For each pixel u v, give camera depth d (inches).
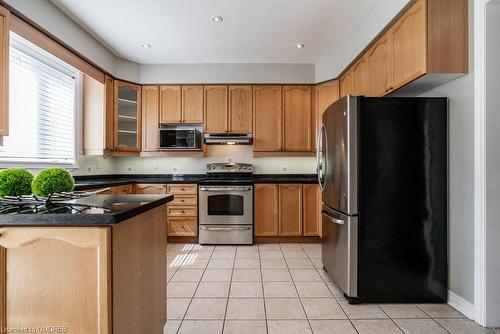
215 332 69.2
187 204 149.9
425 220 84.0
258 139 159.5
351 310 80.2
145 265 53.8
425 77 79.7
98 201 53.0
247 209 146.8
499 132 72.1
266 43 132.9
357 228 83.5
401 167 84.0
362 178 83.7
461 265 79.4
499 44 72.0
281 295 89.1
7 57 78.9
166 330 69.9
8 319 40.8
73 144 133.7
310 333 68.9
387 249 83.7
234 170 170.1
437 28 75.5
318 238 151.3
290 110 159.3
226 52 143.8
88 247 40.1
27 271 40.6
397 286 84.0
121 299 43.7
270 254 130.9
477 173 73.4
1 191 45.9
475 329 70.5
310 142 159.2
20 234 40.1
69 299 40.4
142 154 159.8
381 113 83.8
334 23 113.9
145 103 159.6
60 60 116.1
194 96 159.9
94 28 117.5
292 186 149.6
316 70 158.1
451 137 83.4
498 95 72.0
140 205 47.4
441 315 77.4
